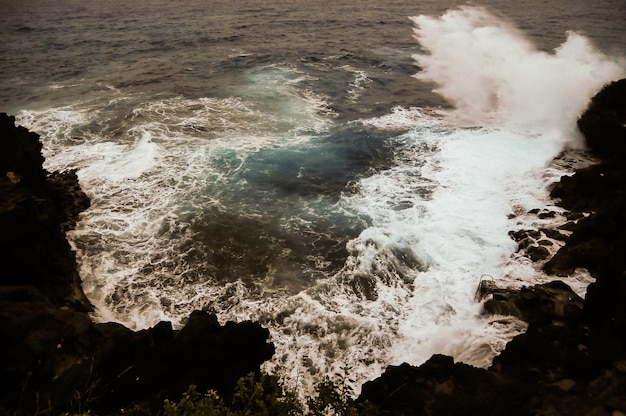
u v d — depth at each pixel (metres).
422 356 11.34
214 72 32.56
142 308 13.08
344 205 17.69
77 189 17.81
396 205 17.47
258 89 29.20
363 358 11.39
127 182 18.98
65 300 12.47
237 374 10.47
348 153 21.55
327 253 15.20
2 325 9.07
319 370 11.09
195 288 13.86
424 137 22.80
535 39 38.38
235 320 12.62
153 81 30.83
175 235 16.09
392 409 8.88
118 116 25.08
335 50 37.56
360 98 28.23
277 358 11.40
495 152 20.98
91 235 15.89
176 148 21.81
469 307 12.70
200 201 17.97
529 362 9.63
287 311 12.92
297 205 17.78
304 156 21.34
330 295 13.48
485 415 8.17
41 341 9.34
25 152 15.93
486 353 11.04
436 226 16.00
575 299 11.68
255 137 23.12
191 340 10.48
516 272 13.64
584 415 7.57
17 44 40.25
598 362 8.77
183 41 40.88
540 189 17.94
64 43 40.59
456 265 14.22
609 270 10.41
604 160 20.05
